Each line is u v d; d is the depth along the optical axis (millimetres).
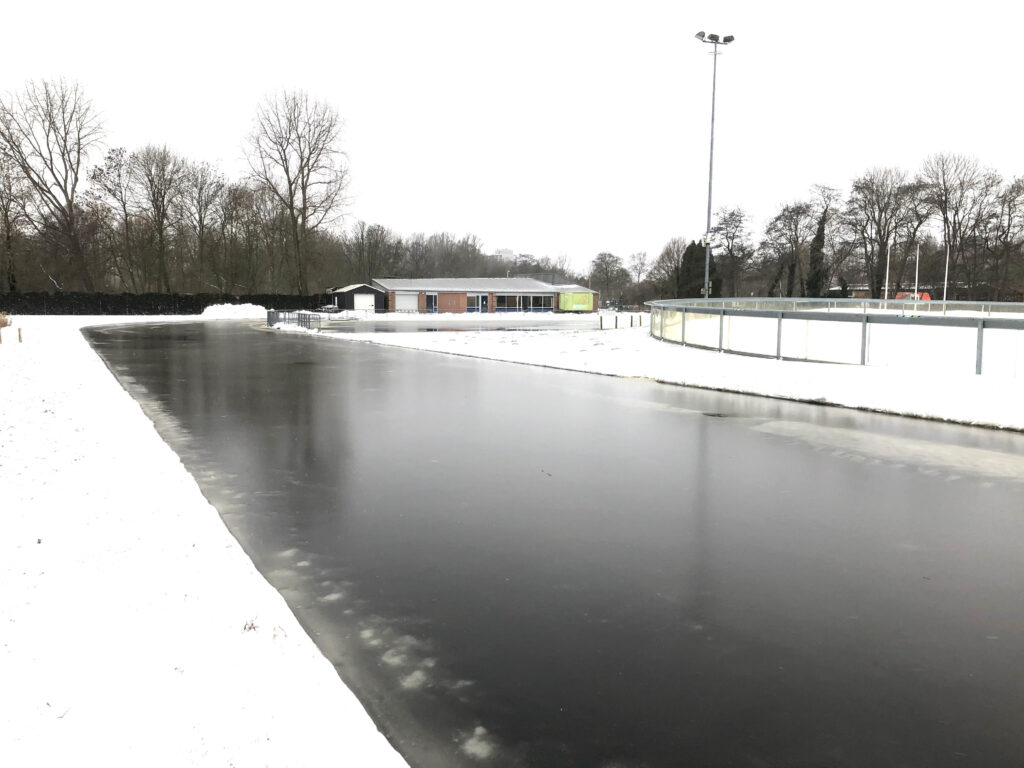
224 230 75438
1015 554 5547
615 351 21531
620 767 2998
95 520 5703
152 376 17812
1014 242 61312
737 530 6129
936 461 8719
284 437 10094
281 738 3021
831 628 4293
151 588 4438
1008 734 3221
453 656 3955
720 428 10891
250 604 4332
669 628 4297
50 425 9781
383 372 18969
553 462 8625
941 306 30828
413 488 7422
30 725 2938
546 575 5125
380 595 4770
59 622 3896
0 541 5094
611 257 113438
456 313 69750
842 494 7258
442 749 3131
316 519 6375
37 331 35844
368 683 3674
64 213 63281
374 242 96375
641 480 7797
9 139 59781
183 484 7047
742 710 3428
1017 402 10977
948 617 4445
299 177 70688
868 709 3428
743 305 32406
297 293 76125
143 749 2844
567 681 3697
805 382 14078
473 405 13172
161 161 70125
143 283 73312
